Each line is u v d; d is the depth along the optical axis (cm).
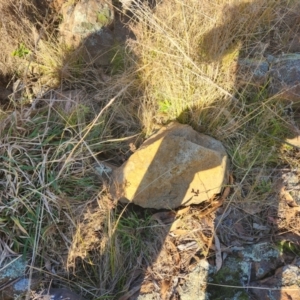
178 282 184
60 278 187
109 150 221
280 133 221
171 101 227
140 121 229
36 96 246
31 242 191
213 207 201
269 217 199
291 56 238
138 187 198
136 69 238
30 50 255
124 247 195
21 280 184
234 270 183
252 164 208
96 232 193
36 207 196
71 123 221
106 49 254
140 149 203
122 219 199
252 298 176
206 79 221
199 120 221
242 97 224
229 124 219
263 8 247
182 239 195
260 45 239
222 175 200
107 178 208
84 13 250
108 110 232
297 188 205
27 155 206
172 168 198
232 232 195
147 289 185
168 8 245
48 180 202
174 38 233
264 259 185
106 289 188
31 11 264
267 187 206
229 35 238
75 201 200
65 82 252
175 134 206
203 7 243
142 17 243
